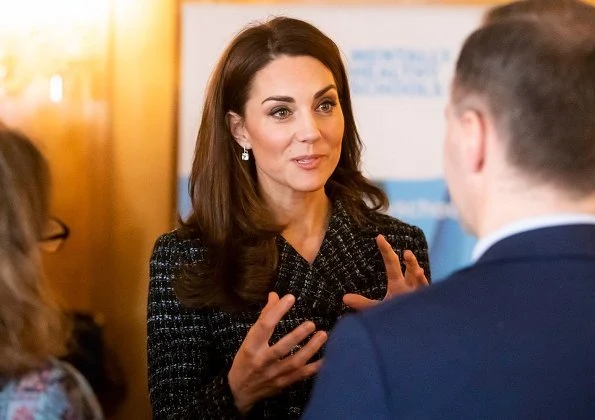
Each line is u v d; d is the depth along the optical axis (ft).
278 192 10.52
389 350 5.03
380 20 15.53
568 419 4.80
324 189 11.19
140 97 15.87
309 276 10.37
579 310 4.99
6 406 5.79
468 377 4.89
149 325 10.37
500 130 5.25
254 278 10.07
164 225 15.97
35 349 5.95
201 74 15.47
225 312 10.14
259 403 9.93
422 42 15.57
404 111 15.62
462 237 15.75
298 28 10.28
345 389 5.08
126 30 15.76
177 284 10.18
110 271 15.98
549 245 5.12
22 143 6.25
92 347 13.96
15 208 5.97
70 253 15.83
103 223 15.92
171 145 15.88
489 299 5.08
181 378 9.95
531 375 4.86
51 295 6.24
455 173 5.66
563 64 5.13
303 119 9.94
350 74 15.56
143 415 15.99
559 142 5.09
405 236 11.16
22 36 15.52
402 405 4.93
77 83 15.69
